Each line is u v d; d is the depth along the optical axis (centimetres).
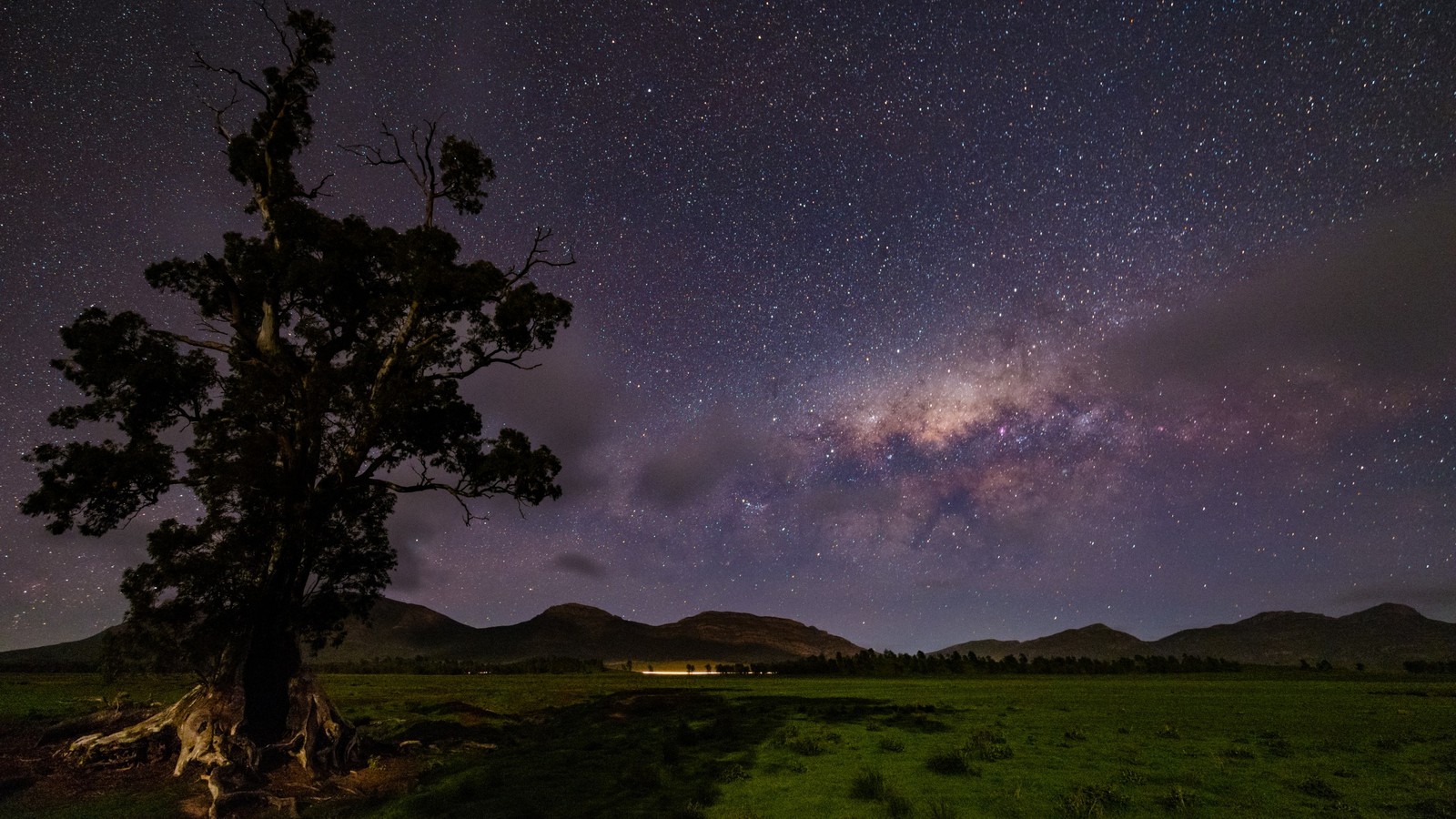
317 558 2523
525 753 2548
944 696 5644
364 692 5938
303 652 2598
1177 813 1455
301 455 2397
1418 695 5475
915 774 1927
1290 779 1823
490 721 3669
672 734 2950
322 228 2628
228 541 2164
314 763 2167
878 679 10075
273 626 2297
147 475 2298
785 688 7169
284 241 2666
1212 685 7506
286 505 2298
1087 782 1786
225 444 2252
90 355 2344
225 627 2189
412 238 2645
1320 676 9862
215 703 2145
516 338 2798
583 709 4488
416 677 9856
